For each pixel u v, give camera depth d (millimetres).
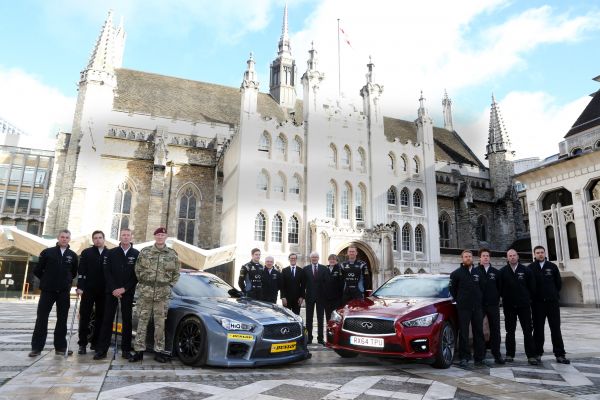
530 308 8742
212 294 9000
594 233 32875
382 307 8492
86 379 6137
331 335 8609
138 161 35719
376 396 5719
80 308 8453
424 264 38062
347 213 36094
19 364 7109
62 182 34719
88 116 34875
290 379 6660
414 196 39844
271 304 9008
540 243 37250
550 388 6391
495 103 53531
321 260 32312
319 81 37125
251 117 33469
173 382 6164
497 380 6906
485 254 8953
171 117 38906
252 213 31906
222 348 7254
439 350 7832
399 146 39875
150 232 32500
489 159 52531
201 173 37438
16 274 28156
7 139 49406
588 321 19484
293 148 35281
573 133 38875
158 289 7754
